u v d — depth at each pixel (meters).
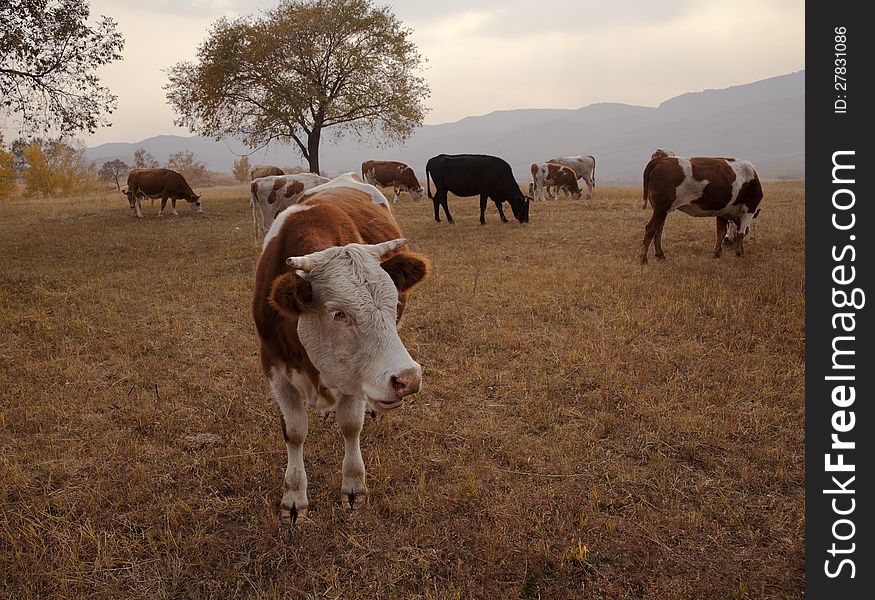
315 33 23.83
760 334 6.63
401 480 4.19
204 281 9.41
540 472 4.29
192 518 3.80
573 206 18.73
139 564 3.44
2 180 34.09
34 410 5.12
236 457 4.40
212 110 24.92
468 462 4.43
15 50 12.89
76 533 3.65
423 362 6.17
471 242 12.53
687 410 5.06
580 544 3.45
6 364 6.11
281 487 4.09
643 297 7.98
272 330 3.60
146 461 4.45
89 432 4.83
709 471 4.27
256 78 24.16
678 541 3.59
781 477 4.12
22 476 4.12
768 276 8.80
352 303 2.97
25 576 3.31
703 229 13.30
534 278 9.16
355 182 5.79
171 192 18.55
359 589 3.30
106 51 14.27
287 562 3.50
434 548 3.56
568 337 6.63
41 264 10.96
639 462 4.40
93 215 19.08
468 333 6.89
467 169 15.19
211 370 5.92
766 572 3.35
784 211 15.37
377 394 2.95
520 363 6.07
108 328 7.18
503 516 3.81
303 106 23.69
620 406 5.17
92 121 14.55
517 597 3.20
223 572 3.38
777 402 5.13
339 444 4.63
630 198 21.41
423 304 7.95
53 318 7.59
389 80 25.42
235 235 14.21
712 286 8.35
